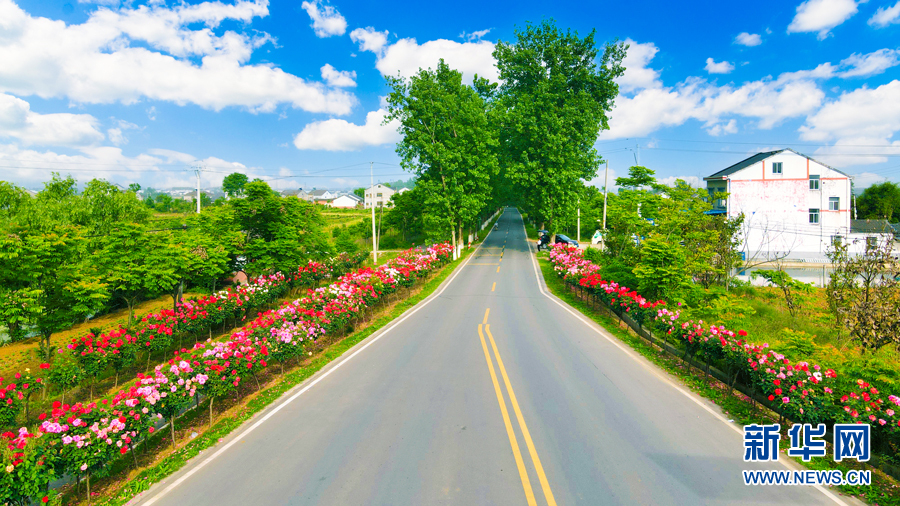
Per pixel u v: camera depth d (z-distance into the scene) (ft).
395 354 38.09
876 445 20.13
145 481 19.72
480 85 118.21
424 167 101.30
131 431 20.94
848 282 43.70
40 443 19.27
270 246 65.51
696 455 20.98
